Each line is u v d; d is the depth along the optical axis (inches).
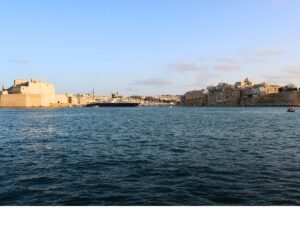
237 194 633.0
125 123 3036.4
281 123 2992.1
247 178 765.3
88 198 609.3
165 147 1338.6
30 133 2025.1
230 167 897.5
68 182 732.7
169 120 3570.4
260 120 3543.3
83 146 1381.6
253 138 1691.7
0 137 1781.5
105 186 695.1
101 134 1934.1
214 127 2477.9
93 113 6107.3
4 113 6013.8
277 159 1031.6
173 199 602.5
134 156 1102.4
